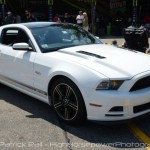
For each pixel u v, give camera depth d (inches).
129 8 983.6
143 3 974.4
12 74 238.2
